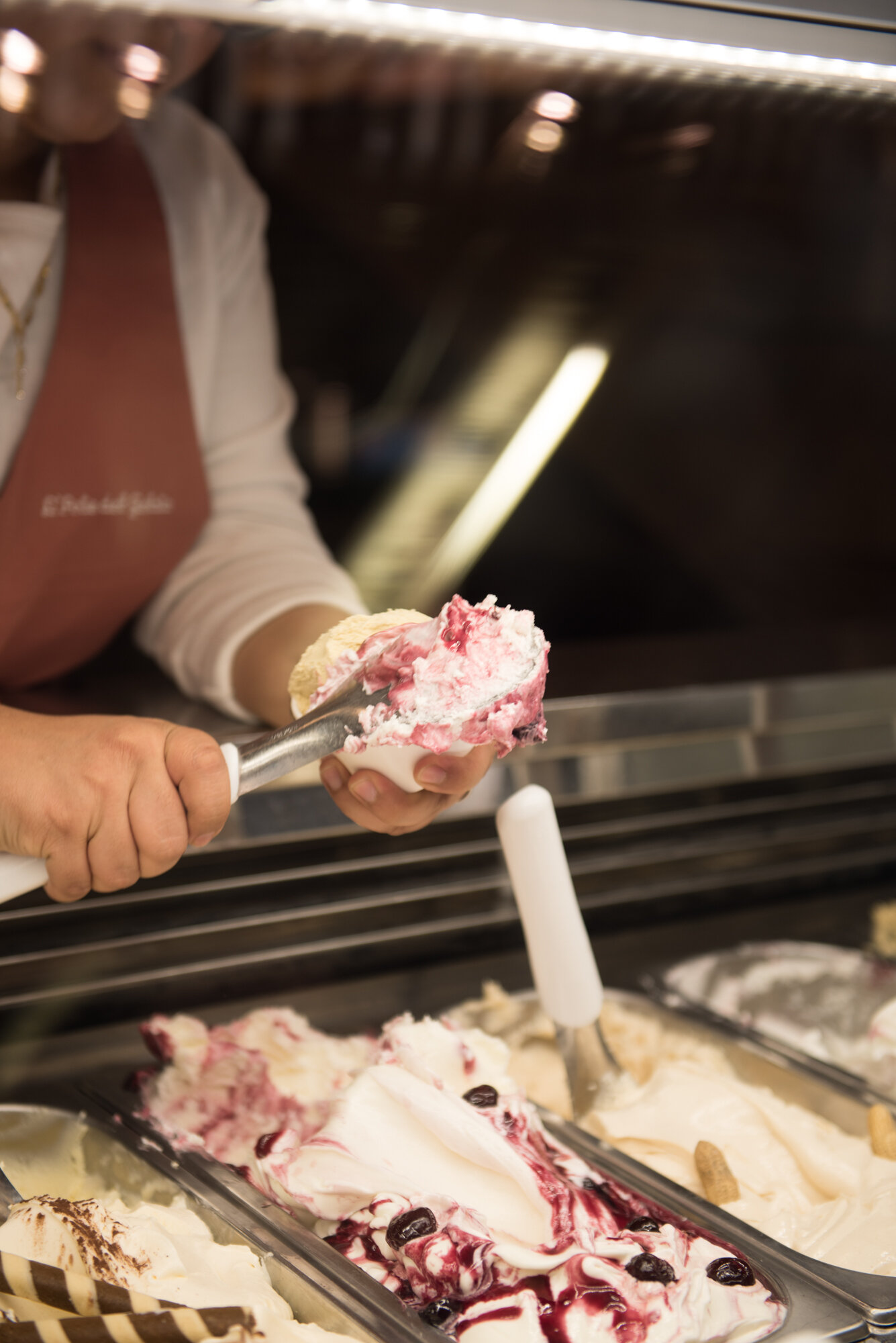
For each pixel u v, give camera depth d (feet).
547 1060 3.52
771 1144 3.04
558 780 4.17
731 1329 2.27
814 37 2.74
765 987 3.89
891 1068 3.40
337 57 2.87
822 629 6.02
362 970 3.74
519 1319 2.21
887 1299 2.40
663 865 4.46
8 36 2.67
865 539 8.89
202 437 4.30
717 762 4.50
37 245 3.61
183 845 2.37
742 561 8.94
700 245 6.95
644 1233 2.46
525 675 2.41
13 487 3.66
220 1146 2.86
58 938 3.40
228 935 3.64
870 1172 2.91
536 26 2.51
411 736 2.34
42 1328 1.94
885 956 4.10
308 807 3.65
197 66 2.97
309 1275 2.32
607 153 4.77
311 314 8.24
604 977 3.85
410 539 8.18
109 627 4.28
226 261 4.34
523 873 3.03
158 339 3.91
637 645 5.41
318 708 2.42
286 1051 3.15
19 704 3.94
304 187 6.84
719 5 2.62
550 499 8.96
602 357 8.09
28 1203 2.31
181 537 4.14
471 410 8.45
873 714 4.89
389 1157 2.56
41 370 3.69
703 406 8.75
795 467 8.89
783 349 8.39
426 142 5.23
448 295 8.05
